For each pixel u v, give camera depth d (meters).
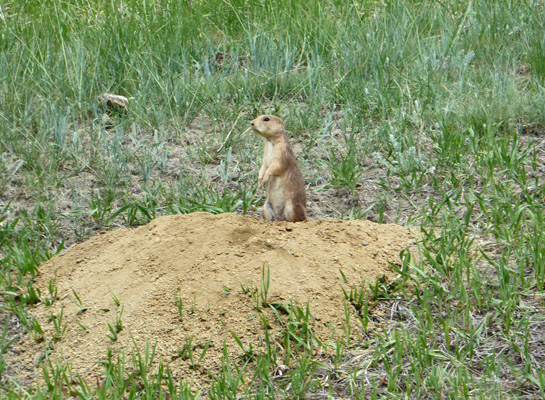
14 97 12.72
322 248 7.91
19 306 7.69
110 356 6.73
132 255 8.01
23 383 6.70
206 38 15.52
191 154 11.45
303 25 15.84
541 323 7.04
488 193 9.67
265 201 9.82
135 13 16.70
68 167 11.19
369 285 7.53
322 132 11.90
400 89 12.63
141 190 10.53
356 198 10.09
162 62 14.36
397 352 6.58
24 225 9.48
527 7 15.82
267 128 8.66
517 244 8.29
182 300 7.32
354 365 6.67
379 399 6.22
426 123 12.05
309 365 6.57
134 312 7.29
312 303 7.27
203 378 6.59
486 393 6.14
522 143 10.86
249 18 16.52
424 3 16.08
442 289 7.42
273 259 7.63
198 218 8.31
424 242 8.04
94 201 10.19
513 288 7.40
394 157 10.87
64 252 8.84
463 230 8.64
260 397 6.08
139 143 11.81
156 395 6.40
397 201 9.91
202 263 7.66
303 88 13.20
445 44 14.41
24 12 17.23
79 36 15.29
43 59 14.06
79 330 7.24
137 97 12.91
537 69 13.52
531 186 9.78
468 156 10.84
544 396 6.03
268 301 7.21
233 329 7.03
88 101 13.04
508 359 6.62
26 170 11.04
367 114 12.43
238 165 11.19
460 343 6.85
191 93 13.11
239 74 13.84
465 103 12.35
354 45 14.59
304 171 10.77
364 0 17.12
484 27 15.05
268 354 6.62
